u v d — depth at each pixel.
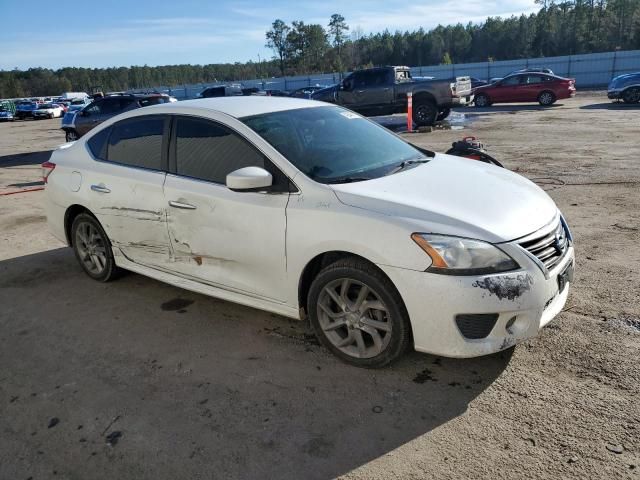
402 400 2.97
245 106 4.05
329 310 3.37
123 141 4.50
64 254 5.96
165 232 4.09
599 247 5.06
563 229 3.37
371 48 112.94
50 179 5.07
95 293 4.77
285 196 3.38
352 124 4.30
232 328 3.96
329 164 3.58
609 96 22.47
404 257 2.91
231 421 2.89
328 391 3.10
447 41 112.06
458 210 3.05
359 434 2.72
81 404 3.15
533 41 98.50
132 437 2.82
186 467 2.58
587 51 90.94
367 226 3.02
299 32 105.62
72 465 2.65
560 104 24.56
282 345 3.66
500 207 3.15
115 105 17.25
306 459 2.58
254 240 3.52
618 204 6.55
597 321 3.63
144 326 4.08
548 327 3.60
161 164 4.13
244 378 3.29
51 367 3.59
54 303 4.62
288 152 3.55
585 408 2.79
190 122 4.02
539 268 2.93
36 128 33.16
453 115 21.61
